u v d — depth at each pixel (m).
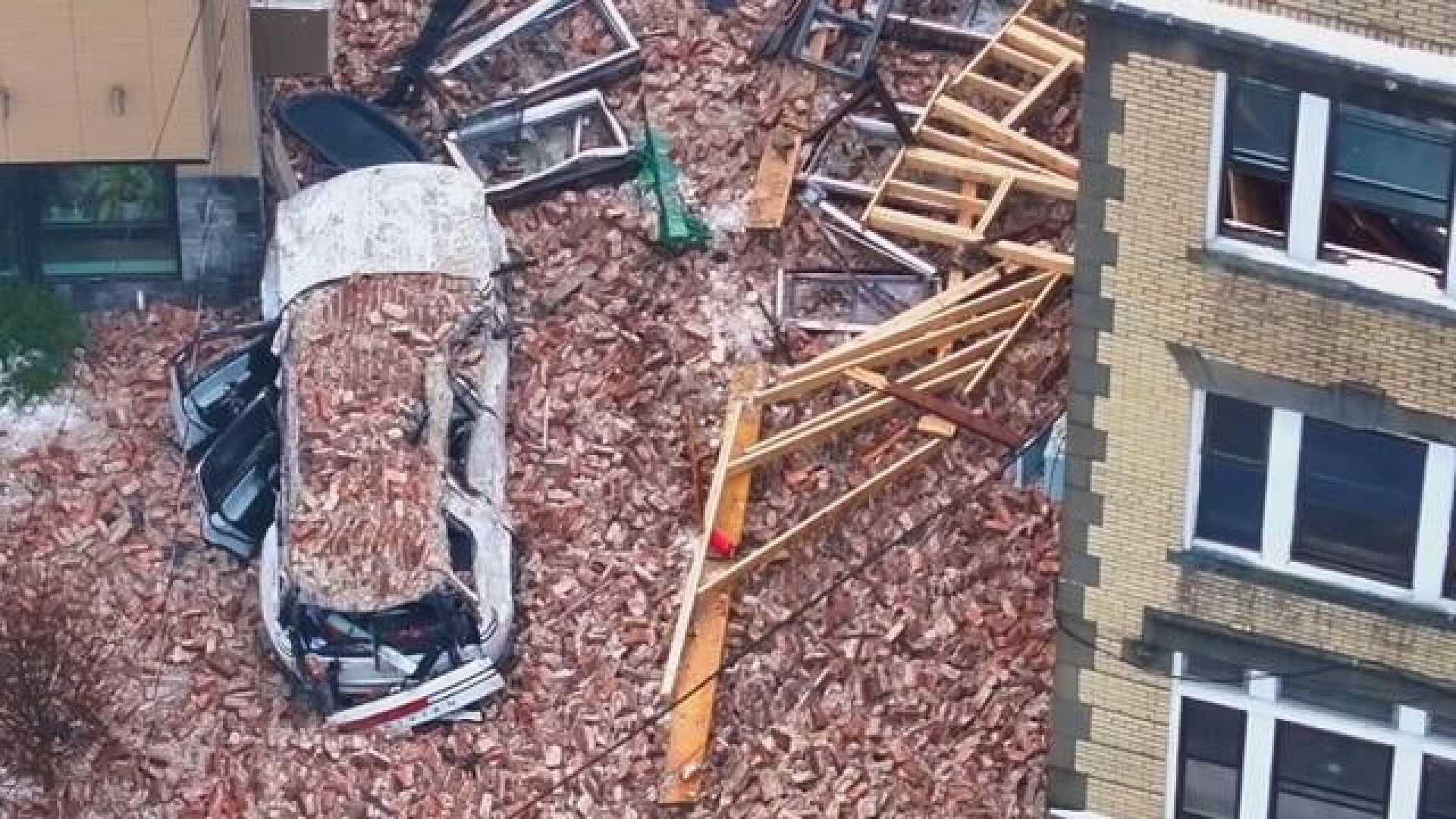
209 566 38.97
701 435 39.75
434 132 43.06
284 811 36.84
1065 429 35.84
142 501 39.50
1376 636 31.38
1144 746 33.09
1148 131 29.64
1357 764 32.28
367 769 37.19
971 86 42.59
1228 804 33.06
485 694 37.56
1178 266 30.19
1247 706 32.38
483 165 42.88
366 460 38.22
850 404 39.34
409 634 37.47
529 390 40.28
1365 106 28.81
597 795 36.88
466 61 43.56
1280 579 31.45
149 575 38.84
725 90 43.16
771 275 41.38
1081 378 31.25
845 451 39.25
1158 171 29.80
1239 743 32.69
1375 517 30.95
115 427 40.16
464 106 43.28
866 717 37.25
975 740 37.03
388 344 39.22
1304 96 28.97
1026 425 39.31
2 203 40.34
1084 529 32.09
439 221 40.41
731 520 38.69
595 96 43.09
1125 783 33.41
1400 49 28.36
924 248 41.44
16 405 40.22
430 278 39.91
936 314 40.12
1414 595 31.12
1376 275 29.62
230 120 40.16
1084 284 30.72
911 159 41.94
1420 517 30.73
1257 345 30.31
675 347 40.69
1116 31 29.27
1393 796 32.25
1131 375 31.00
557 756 37.19
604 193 42.31
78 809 36.91
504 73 43.66
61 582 38.66
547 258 41.59
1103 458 31.59
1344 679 31.77
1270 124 29.33
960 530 38.59
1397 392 30.05
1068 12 43.31
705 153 42.53
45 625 37.72
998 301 40.25
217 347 40.62
